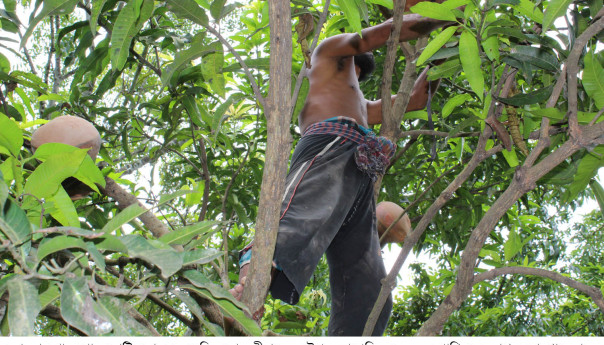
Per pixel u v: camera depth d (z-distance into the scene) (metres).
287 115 1.13
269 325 2.84
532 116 1.76
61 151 1.15
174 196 1.08
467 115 2.76
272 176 1.11
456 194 3.17
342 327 1.92
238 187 2.99
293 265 1.55
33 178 1.10
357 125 2.00
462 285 1.37
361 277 1.94
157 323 3.89
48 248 0.89
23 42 1.35
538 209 3.91
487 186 3.04
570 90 1.35
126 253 0.94
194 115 2.38
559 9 1.28
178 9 1.42
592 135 1.32
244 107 2.97
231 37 2.89
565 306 4.81
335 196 1.77
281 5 1.15
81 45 2.22
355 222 1.97
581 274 5.11
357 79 2.29
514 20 2.12
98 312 0.88
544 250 4.21
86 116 2.39
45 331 2.80
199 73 2.38
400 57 3.20
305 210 1.69
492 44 1.54
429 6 1.42
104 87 2.33
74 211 1.21
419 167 3.00
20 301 0.82
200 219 2.33
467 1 1.41
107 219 2.27
